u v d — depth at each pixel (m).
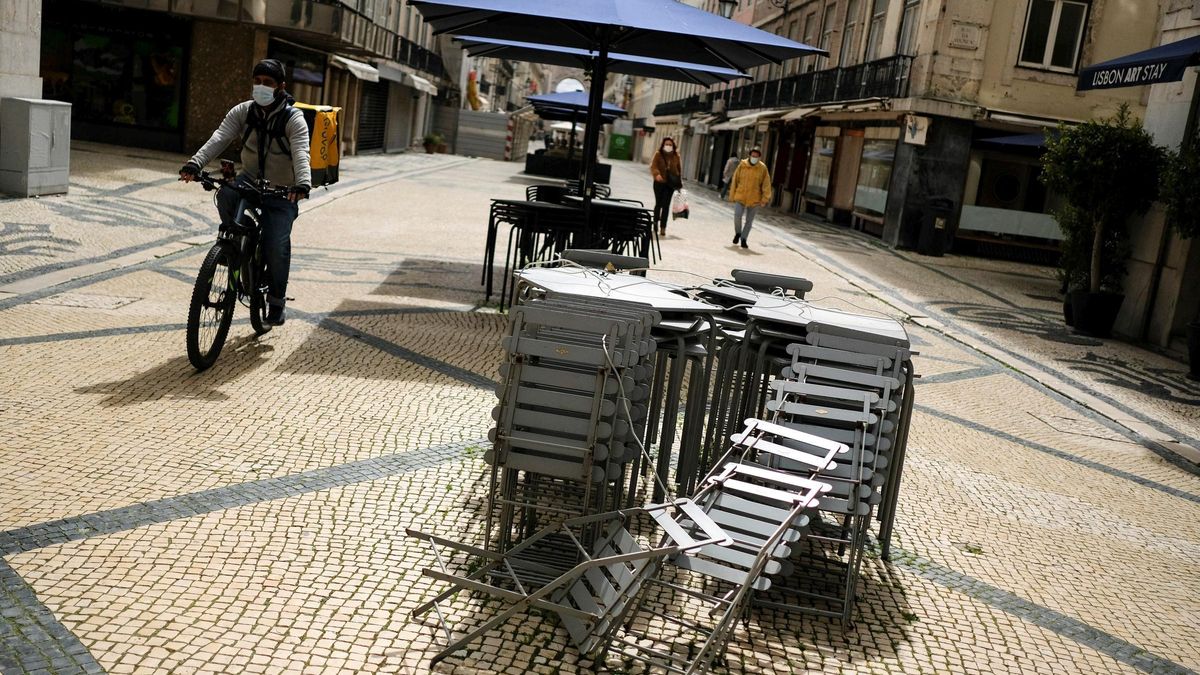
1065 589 4.29
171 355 6.03
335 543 3.73
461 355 6.91
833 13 29.88
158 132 22.48
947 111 21.23
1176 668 3.68
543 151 34.50
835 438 3.90
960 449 6.44
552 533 3.94
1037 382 9.16
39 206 11.48
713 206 27.75
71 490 3.89
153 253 9.70
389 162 31.16
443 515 4.10
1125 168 12.01
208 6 20.70
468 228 15.03
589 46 8.98
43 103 12.14
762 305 4.64
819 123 28.81
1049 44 21.70
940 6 21.28
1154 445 7.42
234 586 3.30
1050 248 22.31
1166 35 12.76
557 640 3.20
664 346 4.26
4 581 3.12
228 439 4.69
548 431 3.59
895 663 3.39
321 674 2.85
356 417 5.27
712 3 50.78
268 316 6.71
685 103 51.59
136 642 2.89
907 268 17.73
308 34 22.34
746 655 3.28
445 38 55.25
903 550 4.44
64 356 5.75
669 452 4.32
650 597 3.59
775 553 3.15
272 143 6.16
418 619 3.21
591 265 5.92
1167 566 4.81
